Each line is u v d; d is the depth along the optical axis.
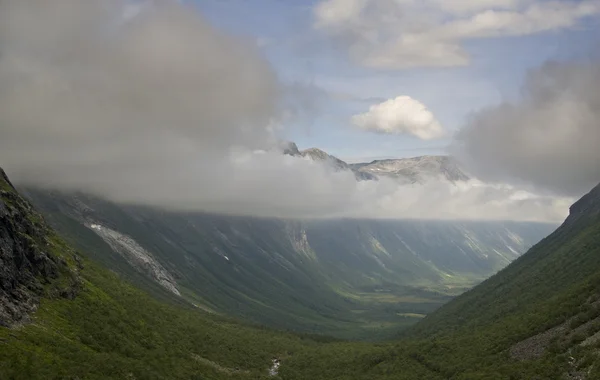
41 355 158.38
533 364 193.25
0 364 142.62
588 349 182.38
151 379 185.88
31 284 198.00
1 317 166.88
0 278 178.38
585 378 166.50
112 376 170.12
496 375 196.12
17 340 160.50
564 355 188.25
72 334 188.00
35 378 143.50
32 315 183.00
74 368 159.62
